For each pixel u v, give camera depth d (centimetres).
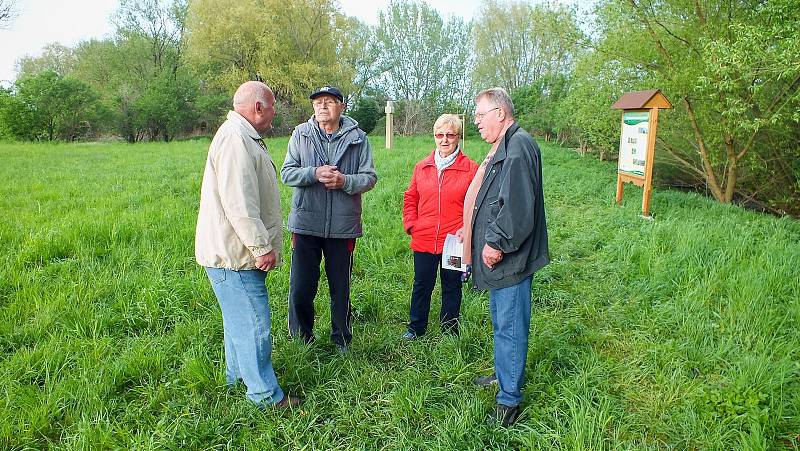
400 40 4184
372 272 488
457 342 343
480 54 4016
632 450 240
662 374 299
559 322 384
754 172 1023
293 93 3206
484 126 257
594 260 537
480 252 263
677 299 404
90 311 363
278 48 3095
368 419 268
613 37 1007
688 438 251
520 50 3928
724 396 275
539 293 438
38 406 261
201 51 3105
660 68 1000
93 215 621
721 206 852
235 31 3020
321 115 322
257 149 256
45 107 2591
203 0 3059
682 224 614
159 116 2877
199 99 3056
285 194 827
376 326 380
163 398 278
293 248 332
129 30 3572
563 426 256
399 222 646
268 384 269
